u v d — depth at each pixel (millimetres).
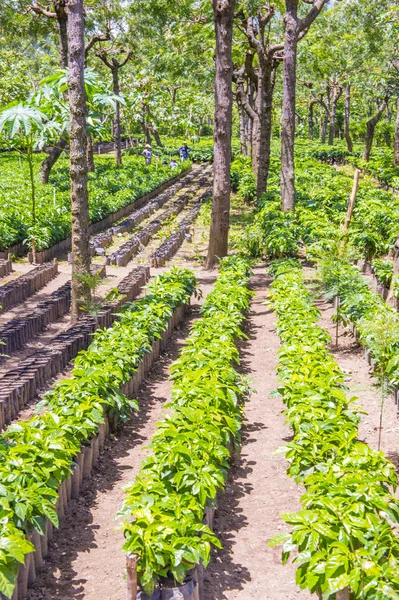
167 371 11453
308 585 4918
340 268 12812
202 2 25938
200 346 9695
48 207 22672
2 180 31719
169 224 24438
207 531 5359
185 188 39375
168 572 5270
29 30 30984
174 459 6148
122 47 36156
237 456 8383
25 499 5734
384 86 42688
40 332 13289
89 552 6422
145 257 20688
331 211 23547
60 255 20562
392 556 4895
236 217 28016
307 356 8992
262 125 27062
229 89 18016
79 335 11688
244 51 30188
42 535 6051
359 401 9836
